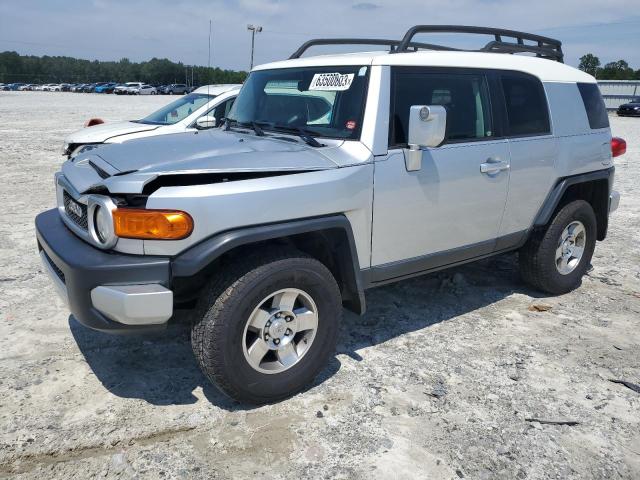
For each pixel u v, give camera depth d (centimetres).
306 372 328
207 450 284
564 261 498
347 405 325
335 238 339
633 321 452
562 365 378
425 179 369
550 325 441
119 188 280
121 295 272
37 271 522
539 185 455
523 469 277
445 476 271
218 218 284
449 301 482
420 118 330
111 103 3800
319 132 363
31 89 7931
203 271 317
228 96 832
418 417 316
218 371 296
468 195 398
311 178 314
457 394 340
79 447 283
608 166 525
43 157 1230
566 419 318
